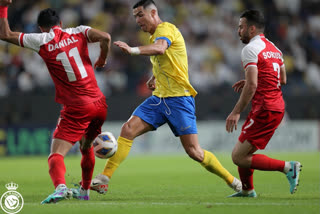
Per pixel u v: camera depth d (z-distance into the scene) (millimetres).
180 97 23609
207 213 17375
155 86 25438
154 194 24906
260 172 37688
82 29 20562
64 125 20156
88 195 22172
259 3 84000
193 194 24844
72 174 37875
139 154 64438
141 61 68625
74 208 18594
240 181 24391
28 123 60000
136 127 23641
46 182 31781
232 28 81375
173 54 23422
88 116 20344
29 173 39031
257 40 22188
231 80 75625
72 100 20094
